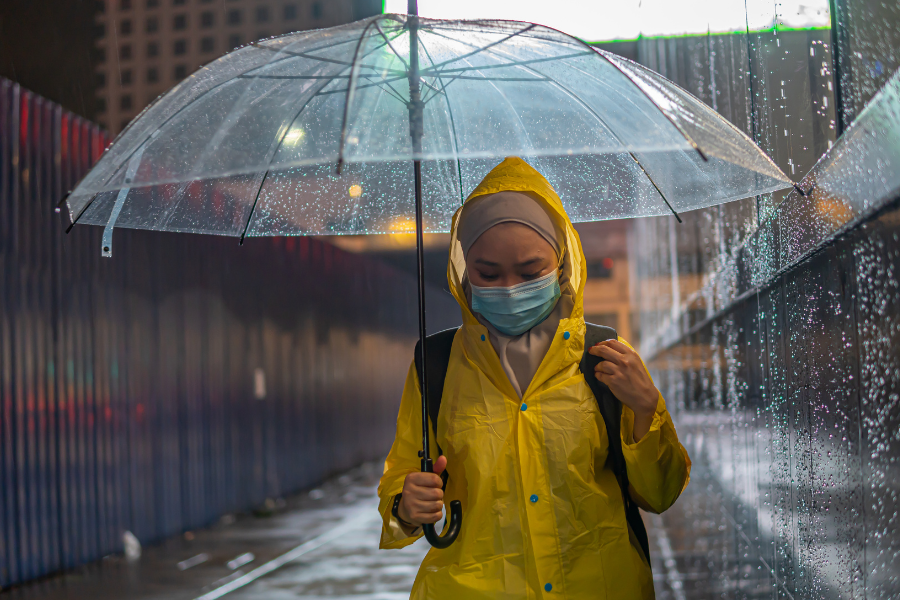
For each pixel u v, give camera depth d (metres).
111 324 7.19
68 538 6.44
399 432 2.00
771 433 2.47
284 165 1.66
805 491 2.05
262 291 10.77
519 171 1.88
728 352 3.46
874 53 1.49
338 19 6.81
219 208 2.19
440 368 1.94
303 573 6.21
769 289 2.43
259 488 10.30
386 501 1.89
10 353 5.89
